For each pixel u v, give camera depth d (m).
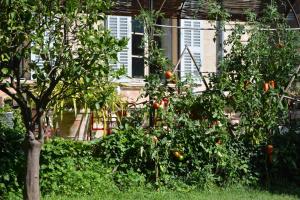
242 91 10.33
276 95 10.62
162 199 9.16
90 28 6.53
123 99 12.92
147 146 9.86
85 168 9.50
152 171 9.95
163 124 10.00
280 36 10.97
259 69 10.65
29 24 6.27
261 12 12.94
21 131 9.34
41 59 6.63
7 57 6.24
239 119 10.65
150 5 11.12
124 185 9.62
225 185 10.35
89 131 11.40
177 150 10.08
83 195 9.12
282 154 10.73
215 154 10.23
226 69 10.45
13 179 8.84
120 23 14.91
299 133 11.02
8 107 10.19
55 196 8.93
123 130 9.96
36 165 6.74
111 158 9.79
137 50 15.07
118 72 6.88
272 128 10.75
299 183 10.79
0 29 6.20
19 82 6.53
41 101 6.61
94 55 6.34
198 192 9.88
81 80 6.66
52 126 11.01
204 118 10.18
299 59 11.10
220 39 13.43
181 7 12.87
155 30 10.43
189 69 16.05
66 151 9.34
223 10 11.09
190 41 16.11
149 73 10.27
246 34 12.32
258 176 10.74
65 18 6.42
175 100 10.05
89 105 7.24
